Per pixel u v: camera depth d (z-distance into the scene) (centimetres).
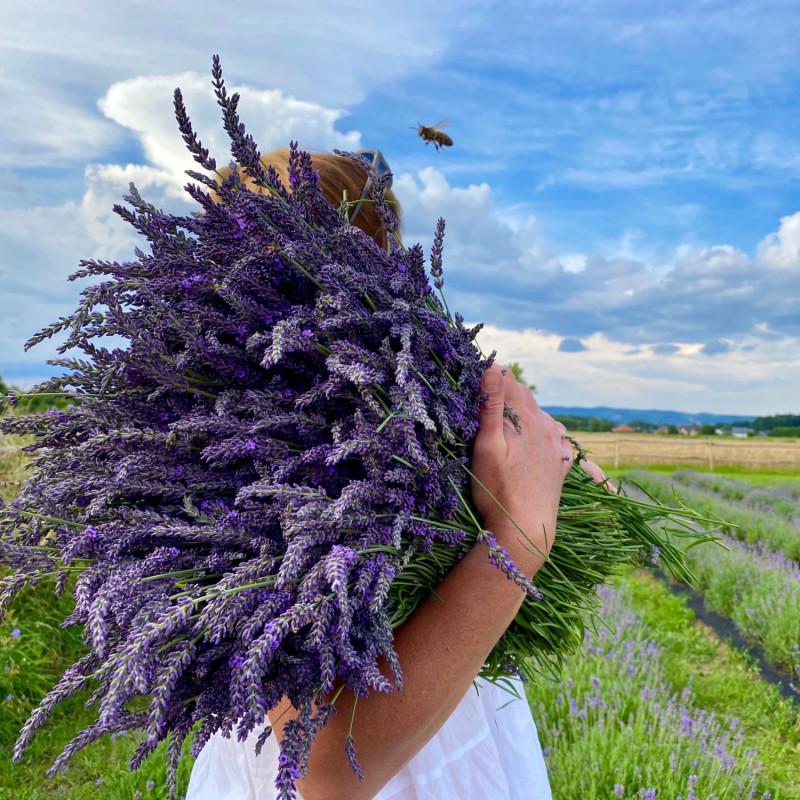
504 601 85
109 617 66
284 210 86
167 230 90
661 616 472
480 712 120
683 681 359
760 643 400
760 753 282
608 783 249
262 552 70
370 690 79
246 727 58
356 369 73
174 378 82
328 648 63
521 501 91
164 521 74
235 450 76
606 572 128
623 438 1727
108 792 255
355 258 91
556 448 102
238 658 63
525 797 128
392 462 78
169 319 82
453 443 84
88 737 60
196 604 65
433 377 87
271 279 86
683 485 1080
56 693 59
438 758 113
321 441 81
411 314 85
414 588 89
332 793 81
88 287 80
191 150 85
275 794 102
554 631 113
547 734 280
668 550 133
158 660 62
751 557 531
